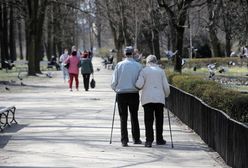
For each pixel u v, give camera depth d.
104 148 21.31
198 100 24.23
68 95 47.50
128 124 28.42
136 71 22.03
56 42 135.00
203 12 68.06
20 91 52.28
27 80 69.88
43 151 20.67
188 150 20.80
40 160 18.92
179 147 21.52
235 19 46.09
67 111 34.66
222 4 45.00
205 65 89.38
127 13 99.75
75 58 52.84
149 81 21.69
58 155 19.83
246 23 44.25
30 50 79.12
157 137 22.17
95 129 26.58
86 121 29.58
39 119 30.59
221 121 18.97
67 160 18.88
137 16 93.25
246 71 76.75
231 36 49.66
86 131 25.91
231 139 17.20
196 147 21.48
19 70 96.88
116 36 115.69
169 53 72.31
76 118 30.97
